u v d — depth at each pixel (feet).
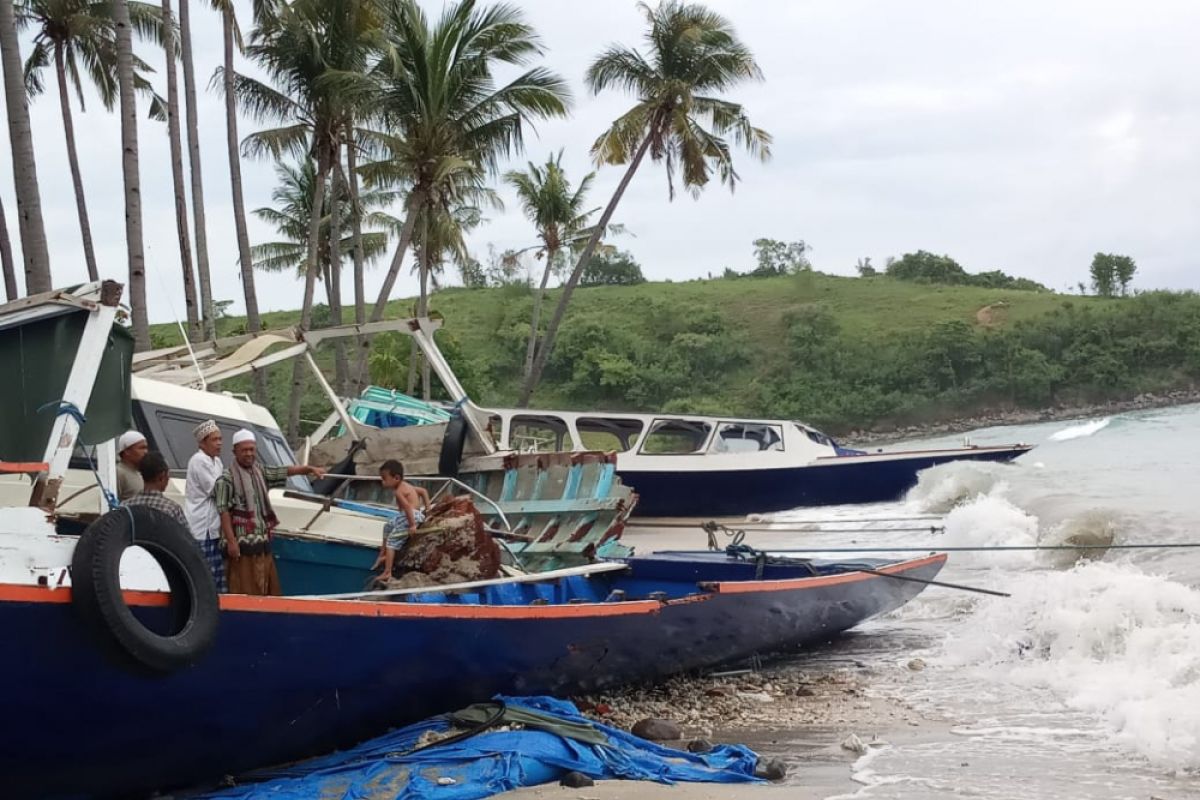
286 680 23.11
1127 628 33.99
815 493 89.97
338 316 100.78
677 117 107.76
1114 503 67.72
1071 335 260.62
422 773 22.63
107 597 19.48
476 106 92.38
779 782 23.88
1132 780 23.39
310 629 22.93
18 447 23.97
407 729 26.23
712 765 24.53
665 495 88.22
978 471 85.92
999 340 260.01
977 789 23.08
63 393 24.00
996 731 27.81
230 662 21.94
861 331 285.23
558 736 24.63
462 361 160.56
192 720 22.17
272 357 49.70
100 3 101.76
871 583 39.40
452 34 88.63
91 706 20.49
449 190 93.09
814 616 37.27
